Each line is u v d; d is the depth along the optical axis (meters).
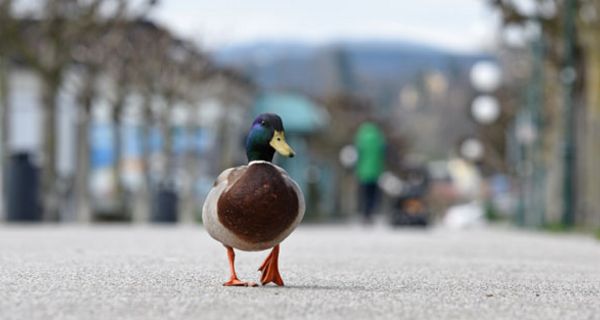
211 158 65.50
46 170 35.59
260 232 8.48
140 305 7.53
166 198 42.41
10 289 8.42
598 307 8.04
